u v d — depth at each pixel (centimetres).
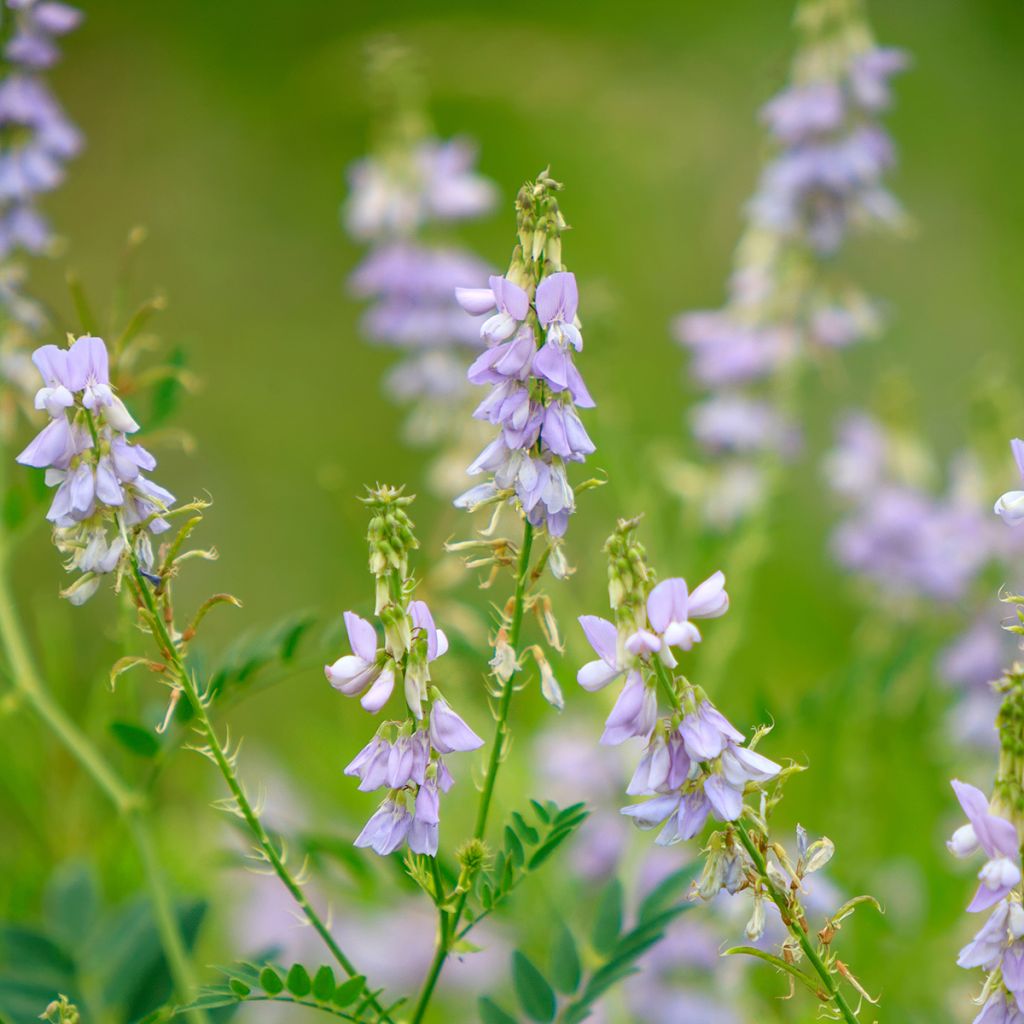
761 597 204
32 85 127
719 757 105
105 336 123
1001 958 104
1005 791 104
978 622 152
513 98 194
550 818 109
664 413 246
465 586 153
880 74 153
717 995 127
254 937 136
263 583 234
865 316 161
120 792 118
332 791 153
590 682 105
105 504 107
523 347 106
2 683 133
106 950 119
